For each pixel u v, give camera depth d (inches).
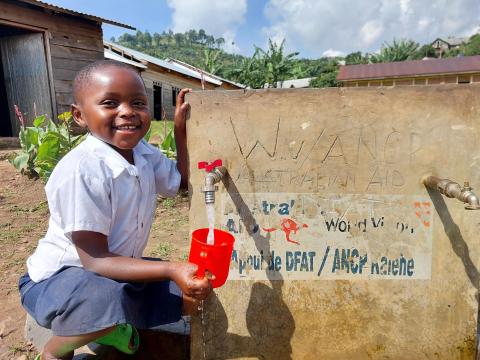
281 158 71.0
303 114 69.9
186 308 70.0
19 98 334.0
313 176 71.4
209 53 1219.2
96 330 58.1
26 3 295.6
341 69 788.6
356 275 73.6
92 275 60.5
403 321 74.1
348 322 74.5
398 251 72.7
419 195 71.2
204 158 71.4
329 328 74.7
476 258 72.1
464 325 73.9
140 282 64.1
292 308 74.3
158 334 82.1
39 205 168.9
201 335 74.7
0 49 332.8
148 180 68.5
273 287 74.0
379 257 73.0
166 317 69.5
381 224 72.2
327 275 73.7
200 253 59.5
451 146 69.6
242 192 71.9
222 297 74.2
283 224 72.6
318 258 73.3
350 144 70.3
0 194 180.1
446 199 70.9
